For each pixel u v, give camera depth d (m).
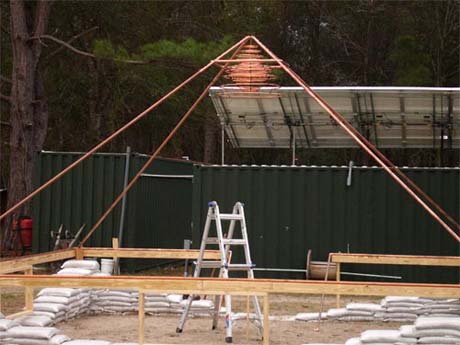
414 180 20.03
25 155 27.02
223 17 37.34
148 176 22.77
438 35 38.56
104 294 15.36
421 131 23.98
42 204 22.12
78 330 13.49
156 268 23.89
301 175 20.28
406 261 15.27
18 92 27.00
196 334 13.21
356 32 42.47
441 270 19.75
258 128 24.36
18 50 27.03
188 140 43.16
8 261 13.24
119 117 36.47
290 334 13.49
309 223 20.22
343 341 12.87
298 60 42.94
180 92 31.36
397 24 40.84
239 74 16.03
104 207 21.95
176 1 36.84
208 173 20.41
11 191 26.95
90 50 32.22
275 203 20.28
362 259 15.37
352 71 43.12
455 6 38.56
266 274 20.22
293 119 23.31
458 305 14.38
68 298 14.45
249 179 20.34
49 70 33.62
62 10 31.45
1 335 11.03
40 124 27.78
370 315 14.66
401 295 10.59
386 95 21.61
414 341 10.76
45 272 21.17
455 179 19.91
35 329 11.14
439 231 19.94
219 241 12.55
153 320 14.62
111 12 31.92
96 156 22.00
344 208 20.17
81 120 36.50
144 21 33.59
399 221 20.03
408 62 37.69
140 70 29.97
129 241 21.78
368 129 23.17
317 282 10.60
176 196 25.28
